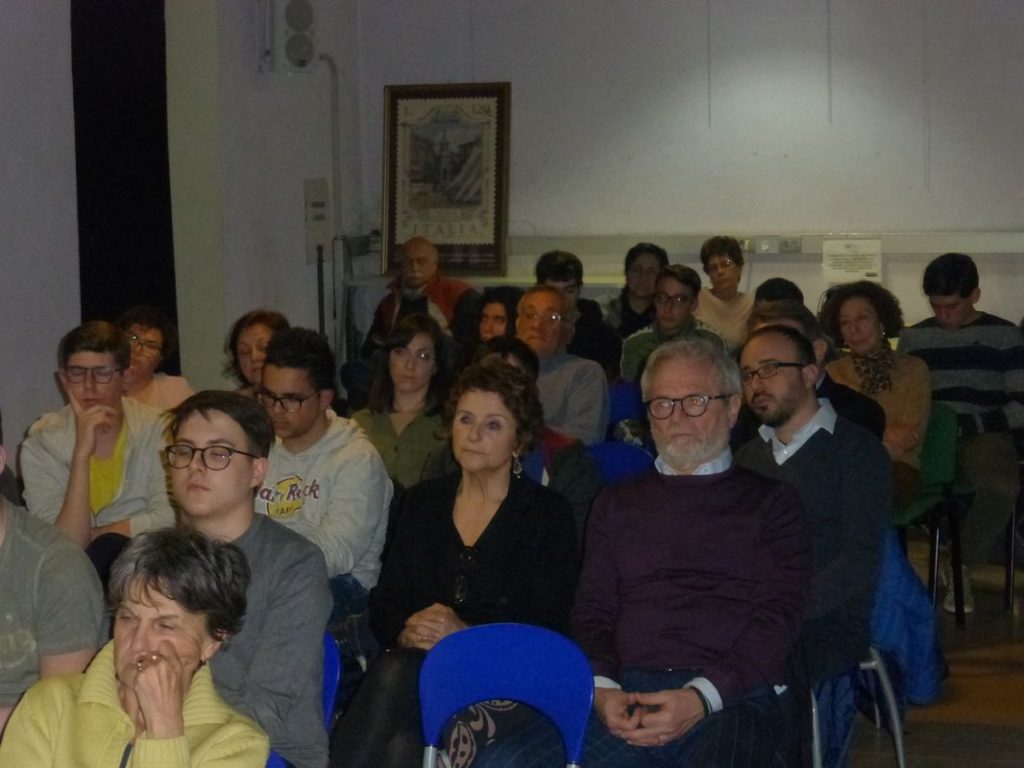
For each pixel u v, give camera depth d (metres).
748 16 6.63
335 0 6.54
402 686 2.54
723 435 2.68
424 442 3.76
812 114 6.63
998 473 4.87
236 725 1.87
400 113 6.81
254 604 2.30
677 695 2.44
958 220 6.56
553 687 2.35
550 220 6.89
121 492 3.34
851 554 2.88
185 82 5.12
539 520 2.83
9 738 1.89
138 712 1.83
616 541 2.69
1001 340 5.25
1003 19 6.43
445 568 2.83
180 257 5.19
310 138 6.25
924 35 6.50
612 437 4.62
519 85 6.84
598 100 6.79
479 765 2.52
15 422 3.88
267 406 3.16
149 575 1.84
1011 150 6.48
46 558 2.23
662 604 2.62
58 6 4.14
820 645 2.83
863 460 2.95
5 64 3.84
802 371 2.98
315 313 6.34
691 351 2.70
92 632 2.24
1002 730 3.81
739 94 6.68
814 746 2.83
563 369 4.40
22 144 3.93
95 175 4.68
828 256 6.55
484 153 6.76
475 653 2.36
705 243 6.18
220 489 2.31
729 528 2.62
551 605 2.78
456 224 6.77
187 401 2.39
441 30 6.88
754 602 2.59
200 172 5.16
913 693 3.02
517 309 4.79
